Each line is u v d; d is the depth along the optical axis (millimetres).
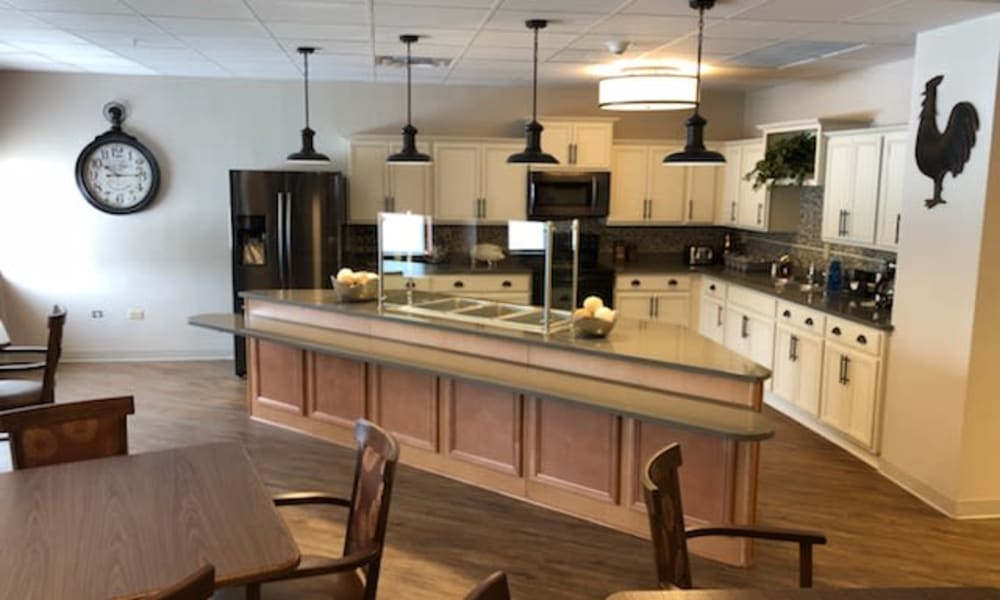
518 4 3850
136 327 7246
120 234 7090
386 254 4953
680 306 7227
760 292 6055
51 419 2736
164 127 7016
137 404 5918
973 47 3906
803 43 4777
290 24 4445
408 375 4711
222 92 7059
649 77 4223
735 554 3574
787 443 5223
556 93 7391
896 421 4539
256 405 5582
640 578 3457
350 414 5055
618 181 7379
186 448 2811
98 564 1952
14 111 6781
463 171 7094
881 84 5629
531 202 7109
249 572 1950
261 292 5633
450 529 3918
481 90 7320
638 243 7852
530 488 4254
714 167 7449
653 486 2078
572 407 3848
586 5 3850
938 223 4164
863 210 5328
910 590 1847
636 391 3713
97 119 6910
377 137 6969
